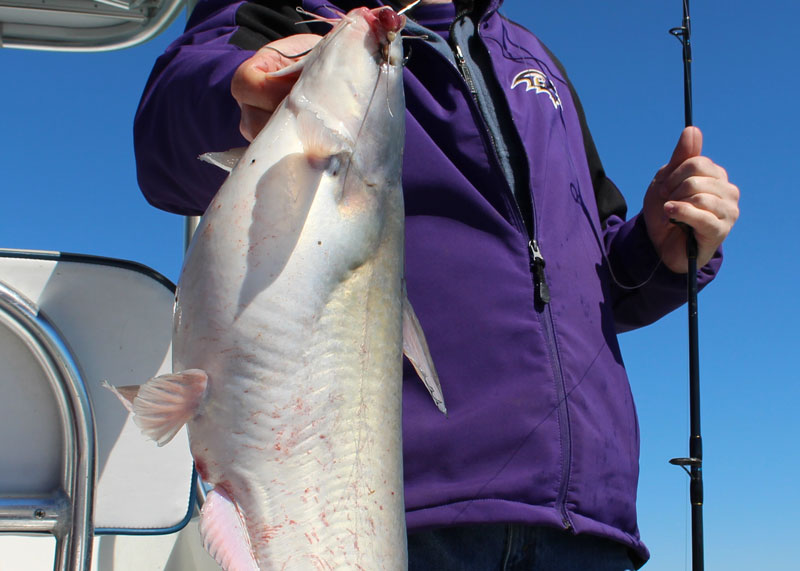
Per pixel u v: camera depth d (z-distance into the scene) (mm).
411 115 2215
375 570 1534
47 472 2357
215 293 1563
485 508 1941
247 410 1524
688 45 2994
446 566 1963
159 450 2621
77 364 2395
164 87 2139
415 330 1730
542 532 2033
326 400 1561
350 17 1780
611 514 2182
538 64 2676
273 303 1554
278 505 1508
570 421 2092
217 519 1497
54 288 2545
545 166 2385
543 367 2092
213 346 1547
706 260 2641
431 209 2137
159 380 1492
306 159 1634
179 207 2385
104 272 2604
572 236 2373
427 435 1967
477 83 2391
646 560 2445
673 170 2623
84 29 3994
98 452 2525
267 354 1539
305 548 1498
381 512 1569
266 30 2254
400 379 1665
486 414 2006
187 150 2104
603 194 2949
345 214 1637
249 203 1596
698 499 2537
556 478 2037
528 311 2127
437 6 2520
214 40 2219
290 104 1681
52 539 2943
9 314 2348
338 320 1598
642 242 2688
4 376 2375
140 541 3176
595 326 2328
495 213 2164
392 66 1774
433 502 1935
